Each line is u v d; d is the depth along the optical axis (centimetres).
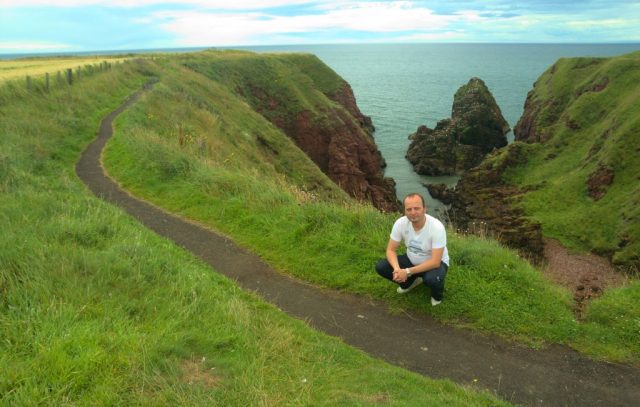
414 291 740
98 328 469
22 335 441
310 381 464
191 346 479
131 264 639
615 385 548
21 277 542
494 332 653
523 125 8356
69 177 1391
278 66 7019
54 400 364
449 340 639
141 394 386
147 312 536
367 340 636
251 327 561
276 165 3850
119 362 422
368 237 896
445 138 6700
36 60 5619
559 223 4409
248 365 466
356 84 17025
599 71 7194
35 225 744
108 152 1733
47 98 2239
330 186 4034
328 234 925
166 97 3186
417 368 575
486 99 8181
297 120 6134
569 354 606
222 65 6347
